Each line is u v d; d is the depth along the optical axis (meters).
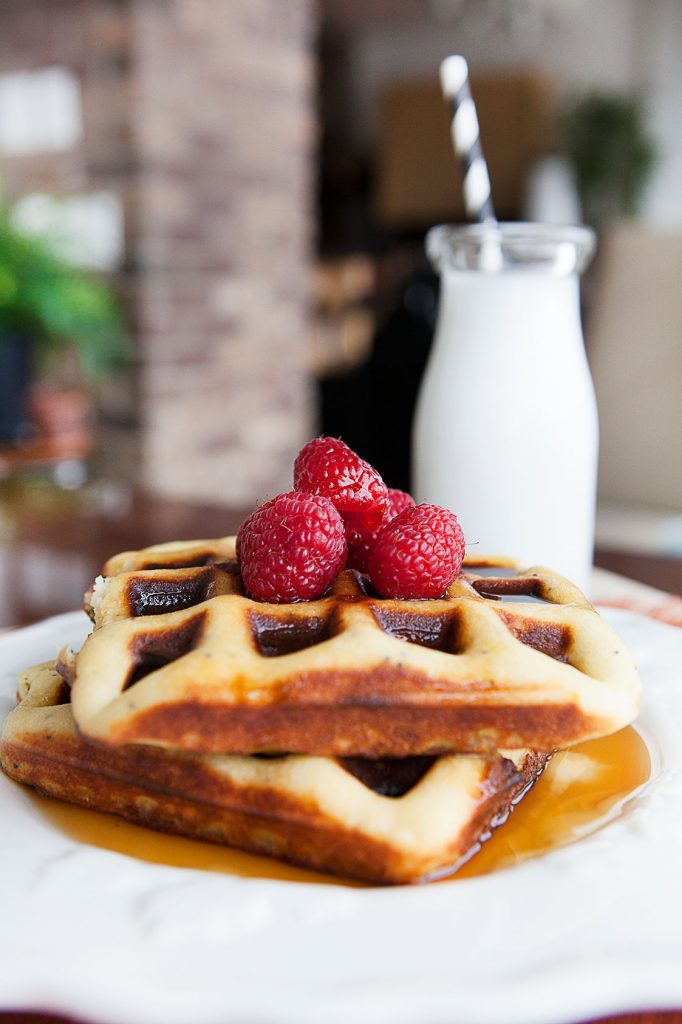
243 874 0.30
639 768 0.34
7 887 0.29
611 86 2.51
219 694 0.30
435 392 0.47
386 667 0.31
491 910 0.28
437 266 0.48
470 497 0.46
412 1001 0.25
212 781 0.31
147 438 1.08
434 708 0.31
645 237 0.79
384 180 2.49
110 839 0.31
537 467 0.46
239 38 1.12
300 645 0.32
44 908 0.28
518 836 0.31
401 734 0.31
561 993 0.25
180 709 0.30
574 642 0.33
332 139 2.84
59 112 1.06
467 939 0.27
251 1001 0.25
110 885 0.29
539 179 2.34
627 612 0.42
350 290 2.34
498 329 0.46
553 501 0.46
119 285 1.06
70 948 0.27
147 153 1.03
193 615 0.33
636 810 0.32
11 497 0.64
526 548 0.46
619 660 0.32
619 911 0.28
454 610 0.33
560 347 0.46
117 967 0.26
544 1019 0.25
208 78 1.09
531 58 2.59
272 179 1.20
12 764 0.33
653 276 0.79
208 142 1.10
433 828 0.30
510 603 0.34
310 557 0.33
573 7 2.43
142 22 1.00
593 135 2.35
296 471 0.36
